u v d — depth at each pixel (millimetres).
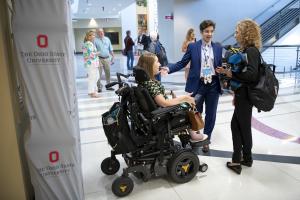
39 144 1982
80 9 17094
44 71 1883
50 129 1968
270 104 2480
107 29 27969
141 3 21703
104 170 2797
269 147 3418
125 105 2422
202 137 2742
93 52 6367
